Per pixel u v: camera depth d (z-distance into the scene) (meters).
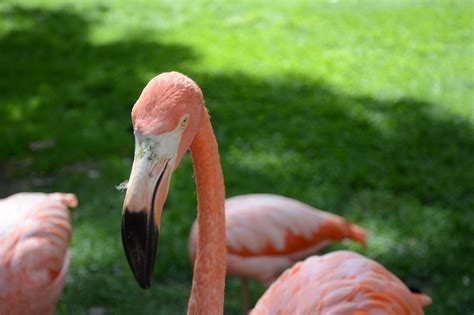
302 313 3.31
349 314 3.20
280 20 13.51
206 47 11.88
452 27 12.77
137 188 2.33
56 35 12.66
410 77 10.27
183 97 2.43
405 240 6.07
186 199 6.80
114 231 6.29
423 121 8.52
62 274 4.36
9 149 8.02
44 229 4.27
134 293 5.50
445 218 6.34
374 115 8.76
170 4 14.95
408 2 14.63
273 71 10.62
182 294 5.49
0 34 12.75
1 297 4.04
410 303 3.40
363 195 6.82
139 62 11.05
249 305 5.48
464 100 9.23
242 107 9.09
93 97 9.64
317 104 9.17
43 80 10.26
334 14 13.90
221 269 2.84
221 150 7.80
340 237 5.29
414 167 7.29
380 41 12.10
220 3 14.95
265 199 5.30
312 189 6.93
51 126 8.61
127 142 8.14
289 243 5.12
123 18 13.84
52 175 7.48
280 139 8.05
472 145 7.84
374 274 3.41
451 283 5.46
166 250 5.96
